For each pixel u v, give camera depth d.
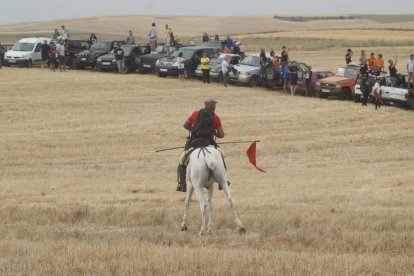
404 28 191.00
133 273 17.64
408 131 55.09
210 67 81.00
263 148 47.12
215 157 23.86
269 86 77.44
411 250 21.52
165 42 89.62
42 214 26.45
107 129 52.69
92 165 40.94
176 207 28.23
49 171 38.78
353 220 24.89
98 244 21.31
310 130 54.88
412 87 65.56
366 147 48.41
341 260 18.80
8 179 36.34
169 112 60.69
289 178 36.91
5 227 24.84
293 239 22.84
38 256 19.14
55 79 79.75
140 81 79.81
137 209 26.92
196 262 18.45
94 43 92.94
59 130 51.91
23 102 63.88
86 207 27.19
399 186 33.84
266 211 26.84
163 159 43.12
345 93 70.88
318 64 100.94
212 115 24.94
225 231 24.31
